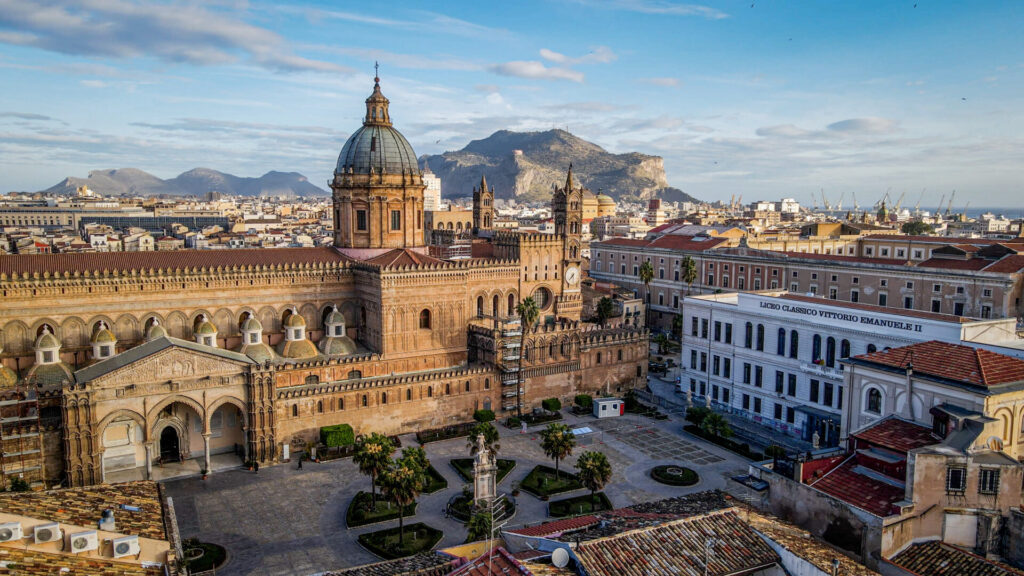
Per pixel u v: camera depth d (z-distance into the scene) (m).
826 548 45.47
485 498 76.50
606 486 86.69
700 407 109.94
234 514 78.81
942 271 127.56
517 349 115.62
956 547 46.31
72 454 81.38
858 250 198.00
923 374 57.72
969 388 53.31
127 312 100.38
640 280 196.12
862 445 56.00
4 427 78.12
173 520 47.62
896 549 46.41
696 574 40.53
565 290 145.50
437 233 189.50
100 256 104.81
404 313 112.69
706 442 103.12
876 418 62.12
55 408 84.50
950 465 46.75
